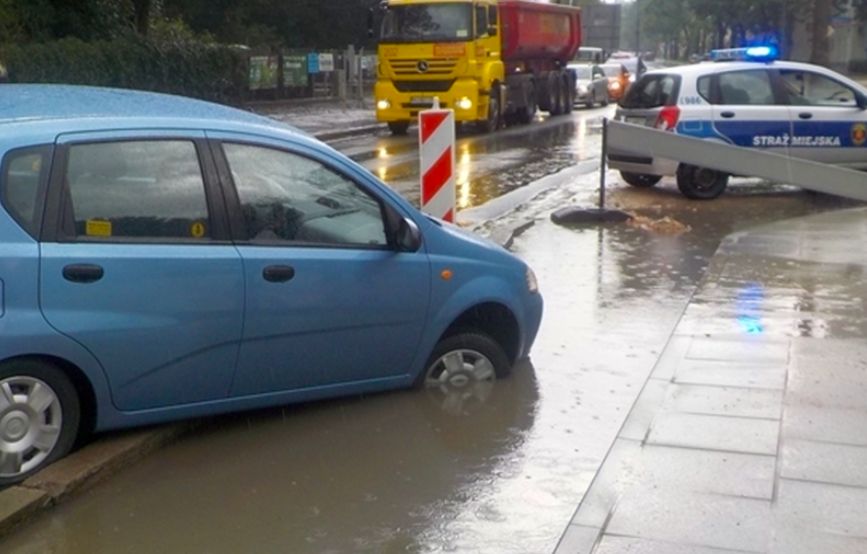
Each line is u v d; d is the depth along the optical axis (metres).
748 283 9.80
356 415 6.60
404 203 6.61
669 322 8.79
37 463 5.42
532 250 11.77
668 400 6.68
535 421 6.55
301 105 38.41
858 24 69.38
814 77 16.03
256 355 6.03
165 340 5.68
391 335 6.53
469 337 7.00
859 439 6.03
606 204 15.22
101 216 5.57
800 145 15.77
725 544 4.86
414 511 5.34
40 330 5.29
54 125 5.54
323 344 6.27
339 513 5.32
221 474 5.75
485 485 5.64
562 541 4.89
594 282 10.20
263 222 6.09
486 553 4.91
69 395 5.48
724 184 15.74
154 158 5.78
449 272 6.70
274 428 6.39
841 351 7.66
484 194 16.75
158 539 5.04
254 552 4.93
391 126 29.22
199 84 31.28
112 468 5.66
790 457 5.78
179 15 42.94
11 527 5.04
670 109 15.47
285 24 50.69
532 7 31.88
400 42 27.47
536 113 37.09
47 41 27.16
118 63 27.67
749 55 16.42
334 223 6.35
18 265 5.25
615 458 5.81
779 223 13.23
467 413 6.66
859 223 13.18
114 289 5.51
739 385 6.94
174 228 5.79
